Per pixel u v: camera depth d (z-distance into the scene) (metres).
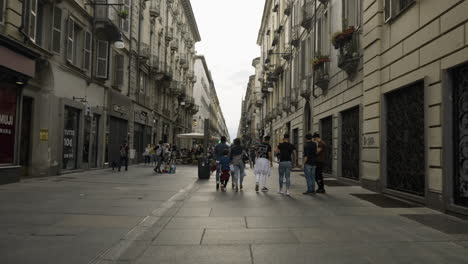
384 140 10.76
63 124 16.53
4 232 5.82
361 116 12.67
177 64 46.25
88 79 19.30
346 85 14.48
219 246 5.21
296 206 8.54
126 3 24.22
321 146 11.05
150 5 31.70
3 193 10.14
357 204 8.82
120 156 20.52
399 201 9.27
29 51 12.56
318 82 17.39
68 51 16.88
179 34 46.84
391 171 10.47
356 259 4.62
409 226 6.44
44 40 15.21
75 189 11.44
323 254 4.83
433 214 7.51
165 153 20.19
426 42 8.30
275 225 6.53
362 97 12.62
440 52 7.75
